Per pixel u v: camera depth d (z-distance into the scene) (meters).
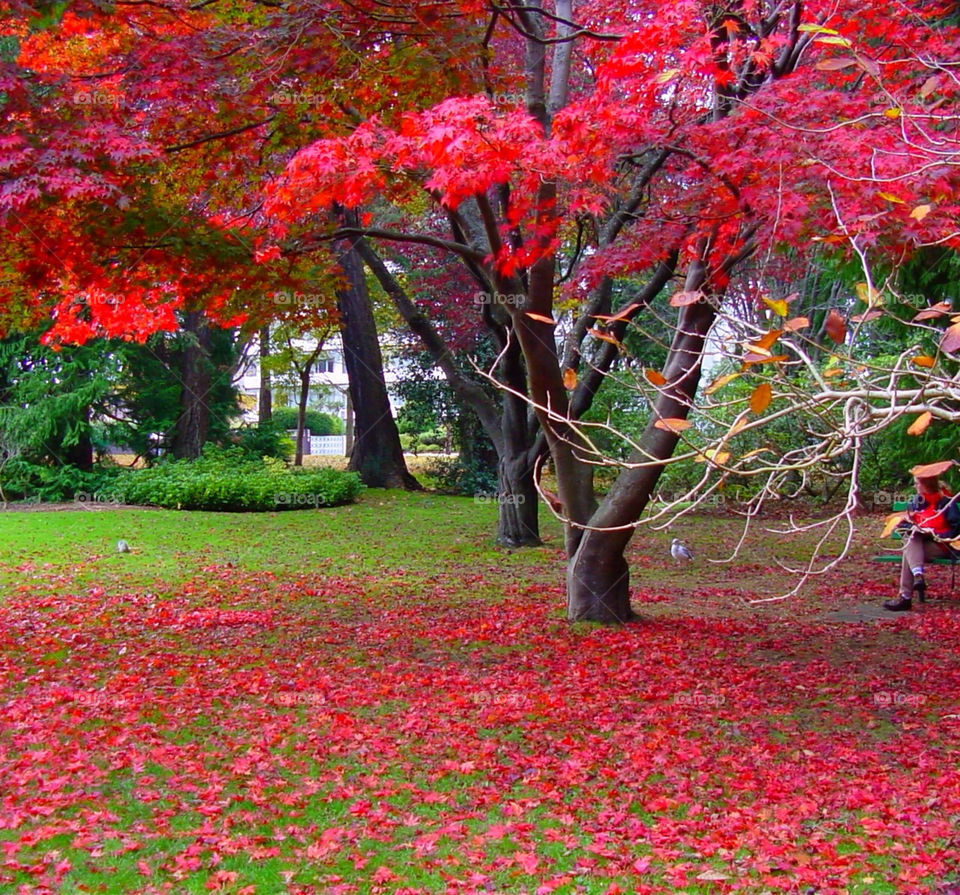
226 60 8.27
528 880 3.77
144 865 3.77
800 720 5.97
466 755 5.23
